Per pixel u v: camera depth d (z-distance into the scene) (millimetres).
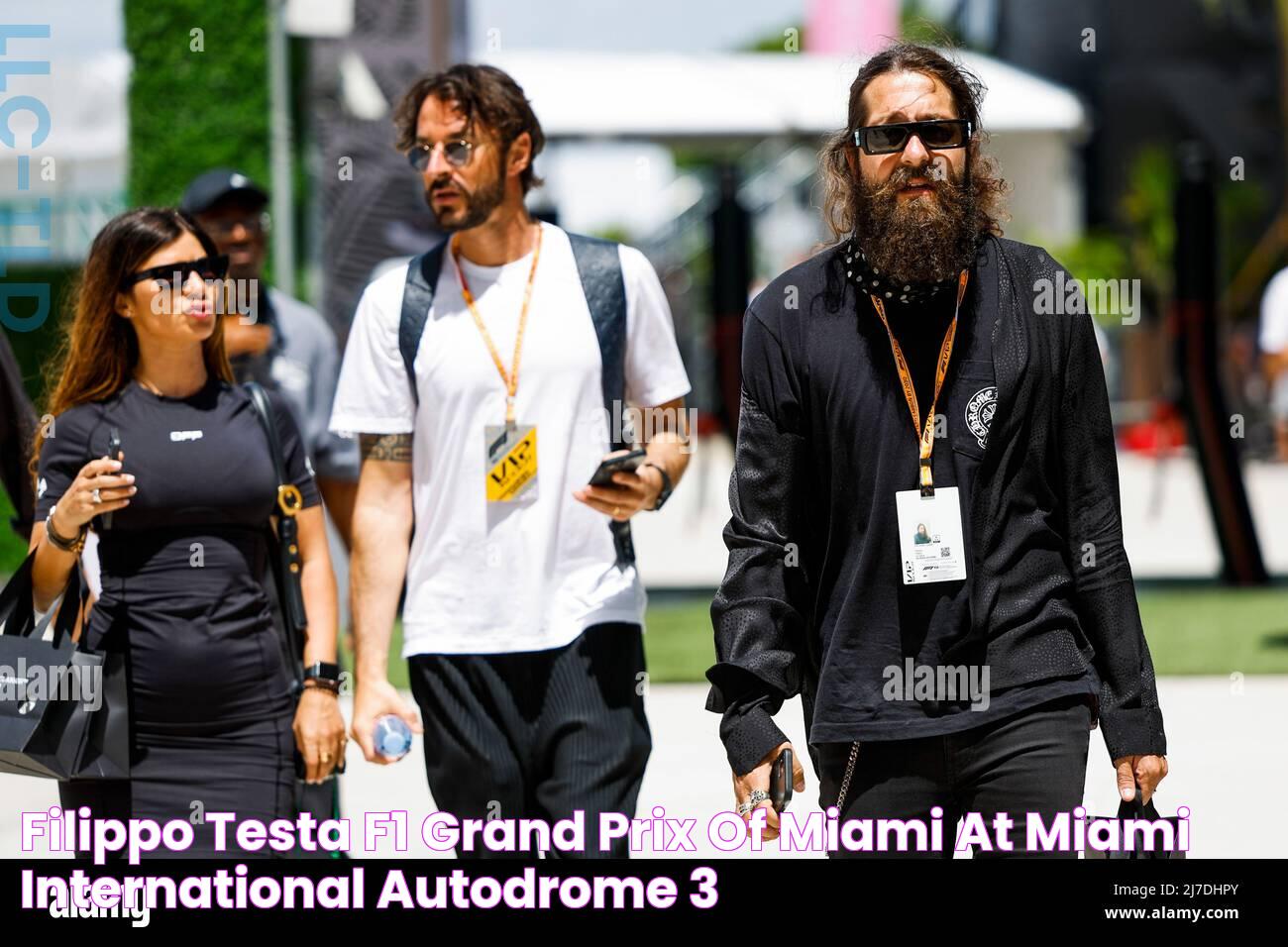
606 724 7570
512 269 7762
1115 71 65188
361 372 7836
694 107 26359
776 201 45844
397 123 7828
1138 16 64938
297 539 7828
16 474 8953
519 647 7562
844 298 6539
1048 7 66688
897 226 6348
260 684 7562
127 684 7434
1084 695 6344
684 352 42281
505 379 7648
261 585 7672
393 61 19703
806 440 6594
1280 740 13086
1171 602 20469
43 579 7520
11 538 22031
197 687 7441
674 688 15453
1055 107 30375
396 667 16031
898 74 6531
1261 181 62500
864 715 6363
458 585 7648
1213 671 15898
